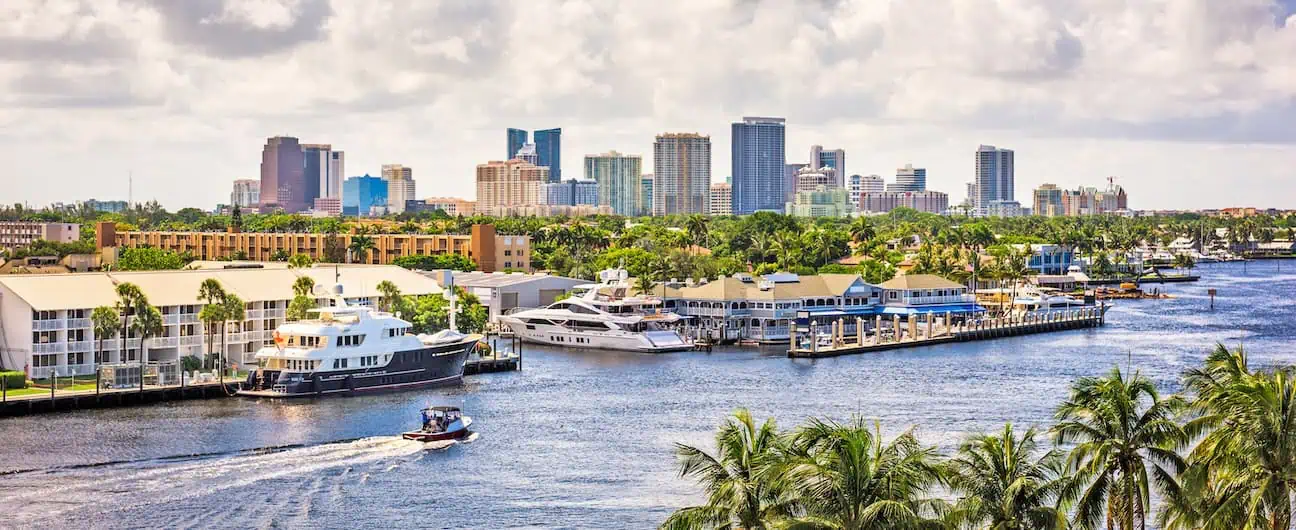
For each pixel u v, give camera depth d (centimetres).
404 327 18650
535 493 12412
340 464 13575
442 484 12762
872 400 17638
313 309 19200
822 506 7169
